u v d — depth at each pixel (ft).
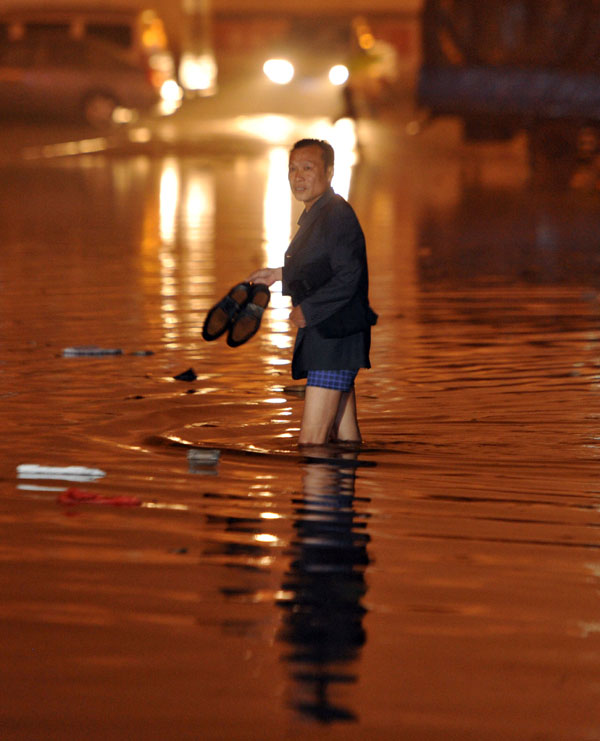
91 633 46.91
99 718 40.63
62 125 430.20
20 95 416.05
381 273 156.56
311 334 74.38
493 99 300.20
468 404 86.22
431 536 58.44
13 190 266.98
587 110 281.33
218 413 83.76
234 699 41.91
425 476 68.90
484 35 304.30
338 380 74.79
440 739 39.52
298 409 85.15
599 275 155.43
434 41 311.68
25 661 44.52
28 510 61.87
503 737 39.65
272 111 506.07
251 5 555.69
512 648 45.96
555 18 287.28
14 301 132.05
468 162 357.61
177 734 39.65
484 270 159.84
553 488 66.80
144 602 49.90
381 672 43.91
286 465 71.05
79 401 86.69
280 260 167.53
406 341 110.22
